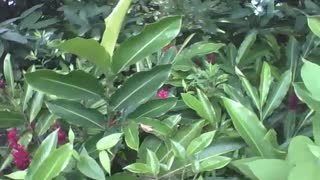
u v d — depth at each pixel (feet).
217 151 5.95
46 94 6.66
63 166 5.08
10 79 7.42
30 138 6.84
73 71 6.15
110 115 6.39
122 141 6.57
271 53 10.46
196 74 7.84
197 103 6.29
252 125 5.75
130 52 6.21
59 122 7.00
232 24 12.67
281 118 7.45
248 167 5.19
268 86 6.64
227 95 7.56
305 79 5.19
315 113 5.72
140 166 5.30
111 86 6.38
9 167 7.09
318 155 4.61
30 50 12.44
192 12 12.25
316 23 6.11
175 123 6.31
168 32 6.18
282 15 13.05
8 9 16.90
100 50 6.10
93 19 13.23
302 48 9.56
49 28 13.73
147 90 6.31
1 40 12.33
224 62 9.47
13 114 6.99
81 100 6.48
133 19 12.43
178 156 5.47
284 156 5.61
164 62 8.15
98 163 6.07
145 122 6.21
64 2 14.58
